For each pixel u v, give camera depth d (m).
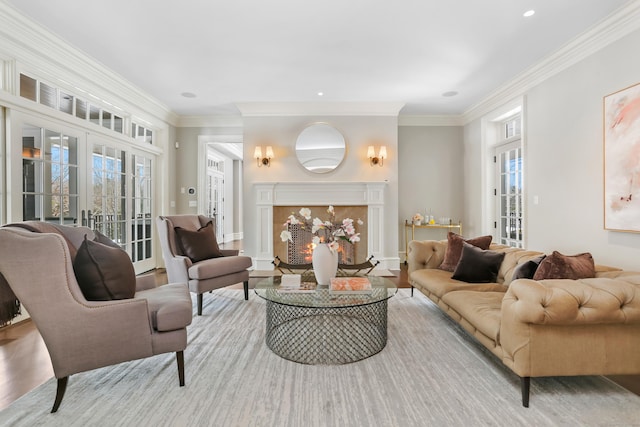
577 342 1.56
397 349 2.23
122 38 2.97
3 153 2.72
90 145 3.68
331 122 4.96
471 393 1.70
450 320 2.81
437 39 3.01
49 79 3.10
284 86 4.18
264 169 5.00
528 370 1.56
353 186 4.90
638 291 1.53
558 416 1.50
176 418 1.50
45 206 3.11
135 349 1.68
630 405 1.59
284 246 4.94
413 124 5.55
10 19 2.55
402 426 1.44
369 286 2.26
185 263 2.99
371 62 3.48
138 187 4.67
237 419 1.49
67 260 1.58
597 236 2.90
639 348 1.58
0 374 1.91
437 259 3.36
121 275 1.80
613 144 2.70
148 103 4.59
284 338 2.38
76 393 1.70
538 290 1.53
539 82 3.63
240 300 3.45
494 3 2.48
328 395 1.68
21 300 1.51
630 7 2.47
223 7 2.51
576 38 2.97
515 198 4.49
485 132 4.91
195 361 2.06
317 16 2.64
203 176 5.54
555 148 3.40
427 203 5.59
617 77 2.68
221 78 3.91
